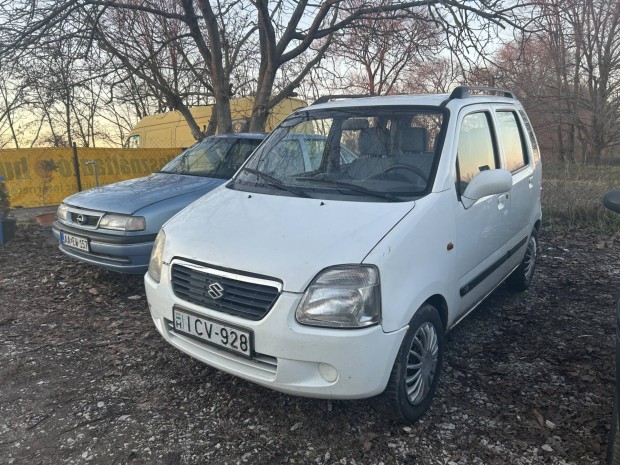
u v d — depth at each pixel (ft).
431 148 10.92
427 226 9.47
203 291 9.11
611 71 57.93
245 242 9.11
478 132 12.55
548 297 16.46
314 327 8.13
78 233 16.16
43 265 19.98
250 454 8.71
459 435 9.23
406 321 8.67
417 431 9.34
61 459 8.59
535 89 53.36
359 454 8.72
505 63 38.34
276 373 8.37
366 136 11.75
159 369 11.64
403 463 8.50
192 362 11.92
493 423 9.58
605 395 10.52
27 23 24.34
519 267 16.11
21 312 15.11
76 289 17.06
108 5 24.52
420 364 9.48
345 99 14.11
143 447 8.89
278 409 10.00
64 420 9.69
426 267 9.31
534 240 16.96
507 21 27.20
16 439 9.11
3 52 23.98
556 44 41.88
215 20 28.35
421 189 10.18
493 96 14.60
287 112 37.29
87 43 25.22
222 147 20.35
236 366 8.91
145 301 15.97
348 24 29.68
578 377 11.27
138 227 15.29
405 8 28.04
